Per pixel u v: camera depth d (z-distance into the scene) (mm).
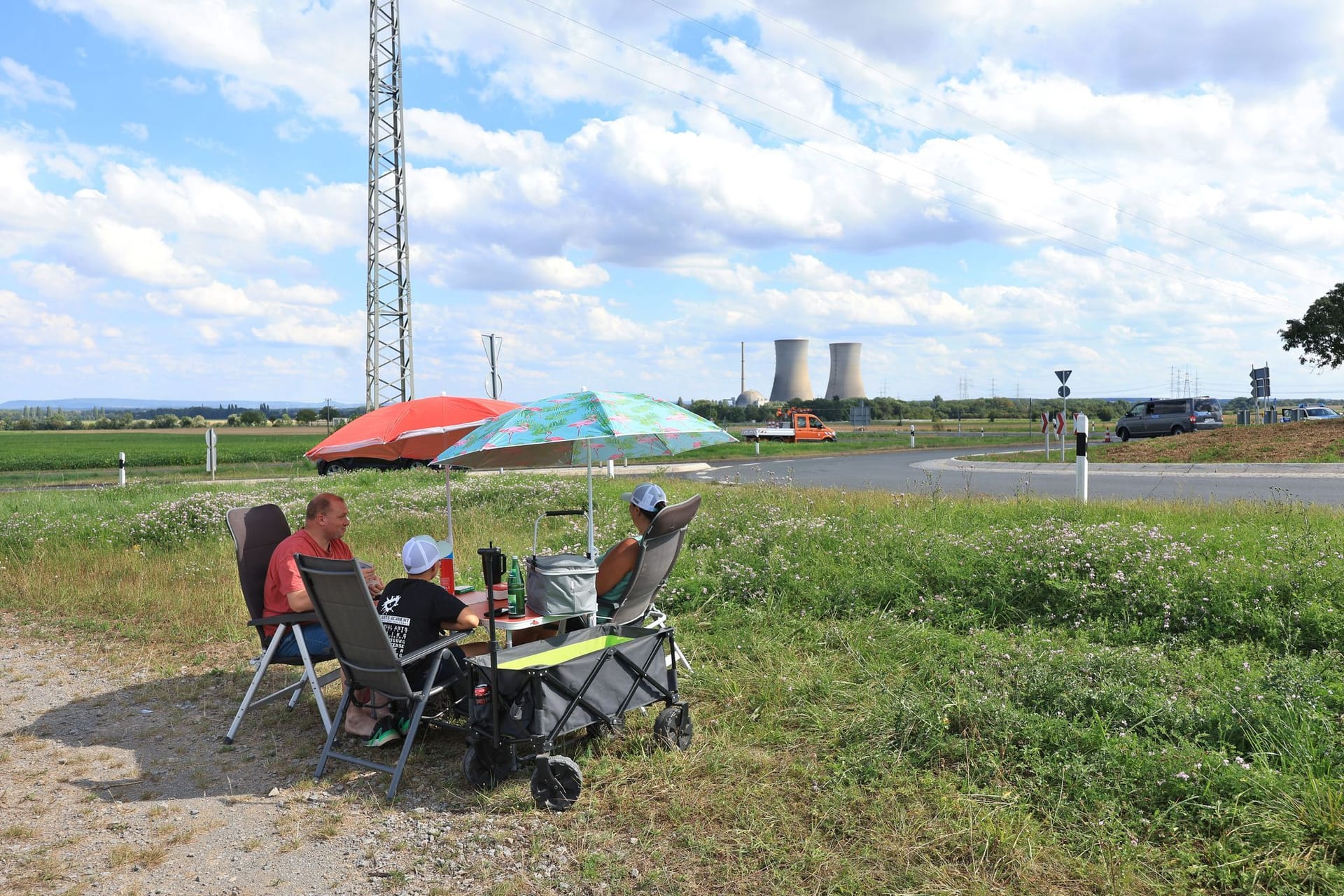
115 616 8180
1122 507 10500
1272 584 6188
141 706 5793
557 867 3510
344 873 3533
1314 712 4129
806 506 11695
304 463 33688
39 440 72750
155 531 11891
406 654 4484
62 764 4793
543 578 4762
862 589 7312
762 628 6703
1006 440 44594
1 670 6676
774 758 4430
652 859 3529
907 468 25422
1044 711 4598
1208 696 4578
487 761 4305
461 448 5258
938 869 3320
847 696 5105
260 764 4770
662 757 4461
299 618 5172
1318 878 3066
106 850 3775
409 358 30375
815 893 3219
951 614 6699
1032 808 3727
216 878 3514
